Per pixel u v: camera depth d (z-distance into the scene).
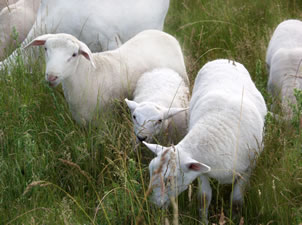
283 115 4.77
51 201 3.91
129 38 6.07
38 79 5.44
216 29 7.17
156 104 4.56
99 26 5.79
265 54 6.35
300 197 3.89
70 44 4.59
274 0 7.79
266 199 3.91
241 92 4.34
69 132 4.67
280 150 4.34
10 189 4.01
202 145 3.82
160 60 5.48
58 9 5.82
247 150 3.95
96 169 4.36
